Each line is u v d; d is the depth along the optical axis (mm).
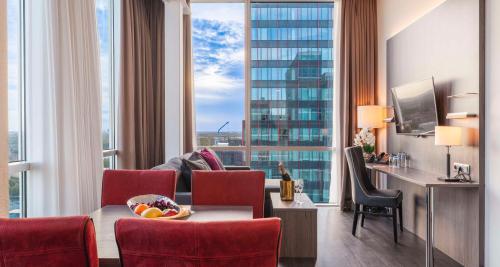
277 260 1017
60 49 2768
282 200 3213
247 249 979
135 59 4527
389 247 3619
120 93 4219
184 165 3375
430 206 3025
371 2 5383
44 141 2699
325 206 5602
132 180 2303
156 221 993
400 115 4258
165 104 4855
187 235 962
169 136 4840
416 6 4105
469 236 3100
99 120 3297
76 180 2818
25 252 1029
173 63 4820
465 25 3135
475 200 3012
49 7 2668
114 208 2076
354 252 3463
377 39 5387
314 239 2979
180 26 4832
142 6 4848
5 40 2045
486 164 2938
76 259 1040
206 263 972
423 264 3156
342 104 5398
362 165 4348
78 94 2969
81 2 3043
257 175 2340
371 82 5359
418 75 4004
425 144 3857
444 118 3488
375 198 3822
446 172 3410
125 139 4254
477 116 2984
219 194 2316
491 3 2861
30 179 2719
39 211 2717
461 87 3207
